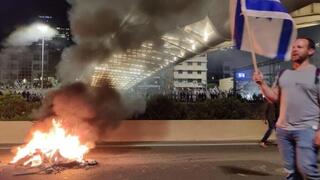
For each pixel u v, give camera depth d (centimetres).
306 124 498
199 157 1134
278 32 583
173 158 1115
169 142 1510
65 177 841
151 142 1505
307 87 496
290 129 506
